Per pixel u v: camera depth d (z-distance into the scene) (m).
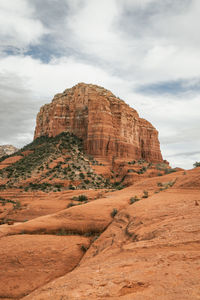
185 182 21.62
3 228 22.44
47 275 13.78
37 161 86.62
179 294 3.82
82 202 39.47
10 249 16.61
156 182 31.80
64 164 84.19
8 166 88.88
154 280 4.77
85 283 5.39
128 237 12.63
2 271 14.13
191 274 4.69
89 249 15.91
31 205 41.16
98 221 21.34
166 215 12.85
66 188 68.62
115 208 23.05
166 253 6.89
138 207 17.00
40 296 5.31
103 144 99.62
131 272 5.66
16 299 11.91
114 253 9.77
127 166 93.50
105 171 89.56
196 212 11.59
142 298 4.00
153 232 10.69
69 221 22.20
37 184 68.69
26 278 13.52
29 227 21.84
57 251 16.56
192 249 7.34
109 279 5.38
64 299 4.66
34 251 16.38
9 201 53.62
